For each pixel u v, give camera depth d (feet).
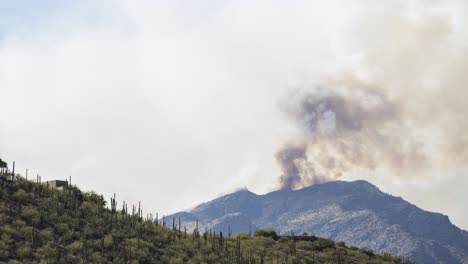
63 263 224.33
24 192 271.08
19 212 252.21
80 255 235.20
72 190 295.28
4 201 259.80
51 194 282.36
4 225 239.71
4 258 215.72
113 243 252.83
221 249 288.10
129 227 277.03
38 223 249.75
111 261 238.68
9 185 276.82
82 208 278.46
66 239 245.24
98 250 245.04
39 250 229.45
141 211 302.66
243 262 276.82
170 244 276.82
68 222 259.19
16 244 228.43
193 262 260.01
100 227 263.90
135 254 248.52
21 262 216.95
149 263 247.91
